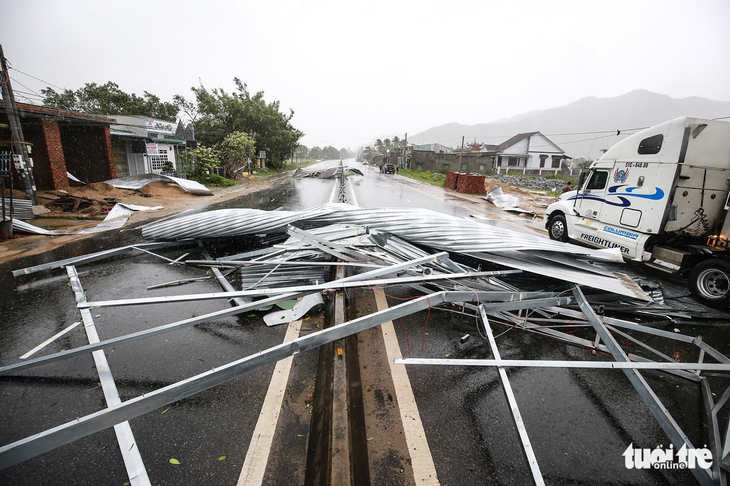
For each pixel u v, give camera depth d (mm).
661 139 6117
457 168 43812
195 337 3842
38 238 8352
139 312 4473
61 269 6113
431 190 23219
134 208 12594
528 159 48094
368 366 3434
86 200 12773
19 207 10078
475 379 3256
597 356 3643
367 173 44875
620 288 4113
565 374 3369
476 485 2203
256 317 4281
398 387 3123
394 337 3961
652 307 4613
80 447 2447
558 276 4246
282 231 6348
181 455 2367
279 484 2168
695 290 5383
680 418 2834
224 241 7504
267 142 41500
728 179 6215
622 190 6980
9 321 4258
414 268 4488
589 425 2730
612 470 2330
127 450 2346
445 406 2891
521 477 2258
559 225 9156
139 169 22609
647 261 6520
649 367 2568
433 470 2301
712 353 3092
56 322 4246
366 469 2301
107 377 3092
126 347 3650
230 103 37250
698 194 6137
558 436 2607
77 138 17953
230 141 29406
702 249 5488
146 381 3117
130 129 21875
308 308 4074
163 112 37625
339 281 3904
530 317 4367
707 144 5926
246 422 2666
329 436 2547
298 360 3451
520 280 4750
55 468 2273
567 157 48562
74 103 33656
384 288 5281
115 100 34969
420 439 2553
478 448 2480
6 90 10453
